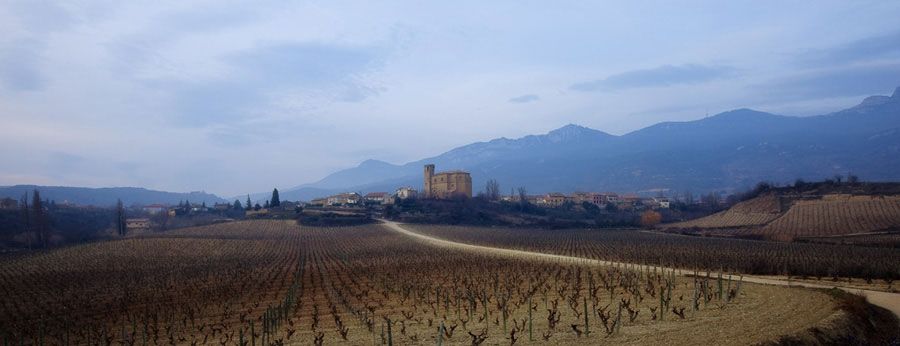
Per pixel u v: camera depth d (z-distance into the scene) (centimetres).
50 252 12394
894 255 8262
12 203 19888
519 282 5500
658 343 2705
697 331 2925
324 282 6353
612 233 17525
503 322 3366
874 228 13412
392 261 8925
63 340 3553
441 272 6788
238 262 9806
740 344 2581
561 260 8269
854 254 8550
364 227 19938
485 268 7088
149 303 5144
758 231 15338
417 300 4628
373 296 5069
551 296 4600
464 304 4078
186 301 5131
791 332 2780
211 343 3303
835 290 4097
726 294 4103
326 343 3105
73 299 5691
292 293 4791
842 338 2867
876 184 17300
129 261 10375
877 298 4134
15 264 10031
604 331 3058
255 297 5262
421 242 13875
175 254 11825
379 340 3117
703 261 7594
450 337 3072
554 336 2991
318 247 13512
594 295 4278
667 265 7325
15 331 4003
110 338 3419
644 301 4119
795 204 17212
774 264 6731
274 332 3481
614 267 6681
